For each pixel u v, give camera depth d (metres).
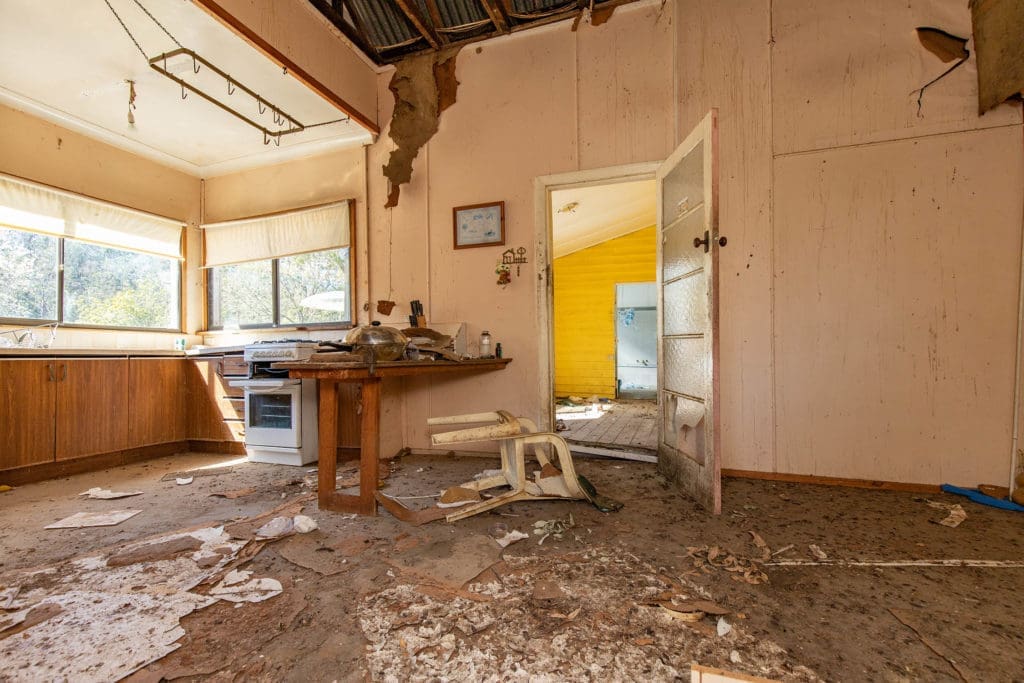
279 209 4.11
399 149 3.70
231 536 1.95
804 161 2.76
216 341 4.27
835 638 1.25
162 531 2.05
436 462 3.32
